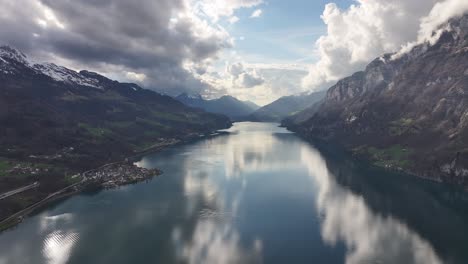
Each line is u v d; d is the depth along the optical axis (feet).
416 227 639.76
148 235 609.01
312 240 583.99
